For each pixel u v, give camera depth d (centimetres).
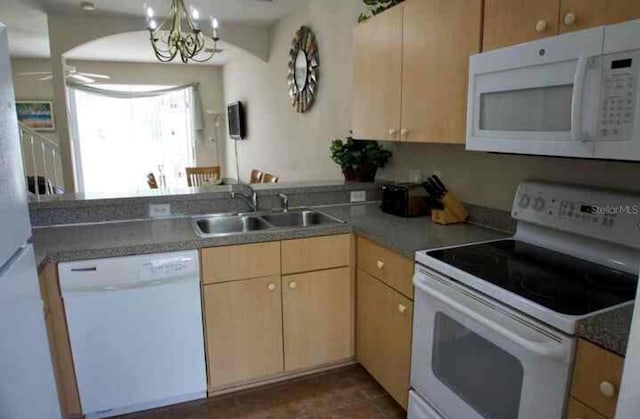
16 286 105
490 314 140
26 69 665
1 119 102
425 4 197
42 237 202
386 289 203
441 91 191
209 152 767
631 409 77
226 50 573
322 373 242
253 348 219
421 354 179
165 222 235
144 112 755
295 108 436
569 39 129
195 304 203
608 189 159
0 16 419
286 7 408
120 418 204
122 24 436
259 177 475
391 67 226
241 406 215
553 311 120
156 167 776
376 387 231
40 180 484
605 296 130
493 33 163
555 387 120
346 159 299
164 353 202
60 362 187
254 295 213
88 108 721
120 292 189
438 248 182
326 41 362
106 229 218
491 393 144
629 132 117
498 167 213
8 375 96
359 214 257
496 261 164
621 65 117
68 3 382
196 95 740
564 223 168
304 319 227
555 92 137
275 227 246
